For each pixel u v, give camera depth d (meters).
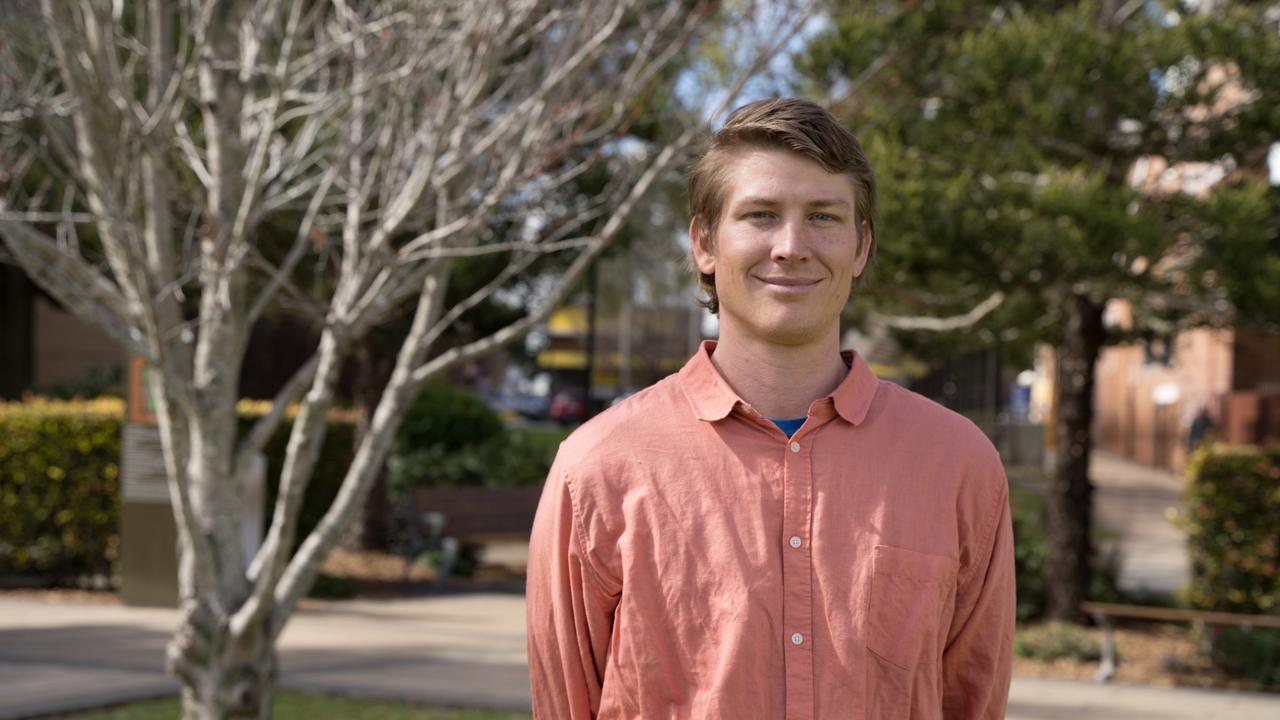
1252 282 7.82
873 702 1.80
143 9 5.63
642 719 1.85
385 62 5.30
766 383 1.95
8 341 19.53
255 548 9.66
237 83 5.06
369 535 12.66
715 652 1.81
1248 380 26.27
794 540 1.83
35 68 5.89
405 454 15.05
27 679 6.91
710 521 1.85
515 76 5.71
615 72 6.02
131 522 9.69
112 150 4.77
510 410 44.53
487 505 12.48
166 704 6.41
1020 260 7.83
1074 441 9.95
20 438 10.48
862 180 1.94
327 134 5.95
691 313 25.42
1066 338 10.05
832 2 8.21
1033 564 10.20
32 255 4.81
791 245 1.86
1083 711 7.10
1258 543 9.30
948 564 1.87
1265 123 8.45
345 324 4.85
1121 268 7.91
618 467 1.91
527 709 6.49
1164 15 9.39
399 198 5.04
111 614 9.32
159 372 4.72
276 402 5.25
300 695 6.72
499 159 5.48
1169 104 8.52
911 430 1.92
